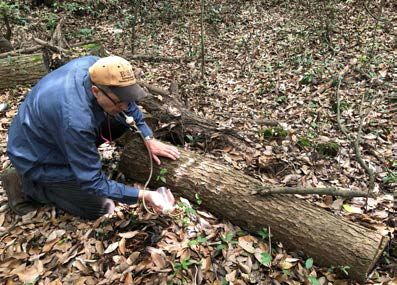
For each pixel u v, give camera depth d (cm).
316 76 554
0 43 631
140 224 268
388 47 641
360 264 227
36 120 233
